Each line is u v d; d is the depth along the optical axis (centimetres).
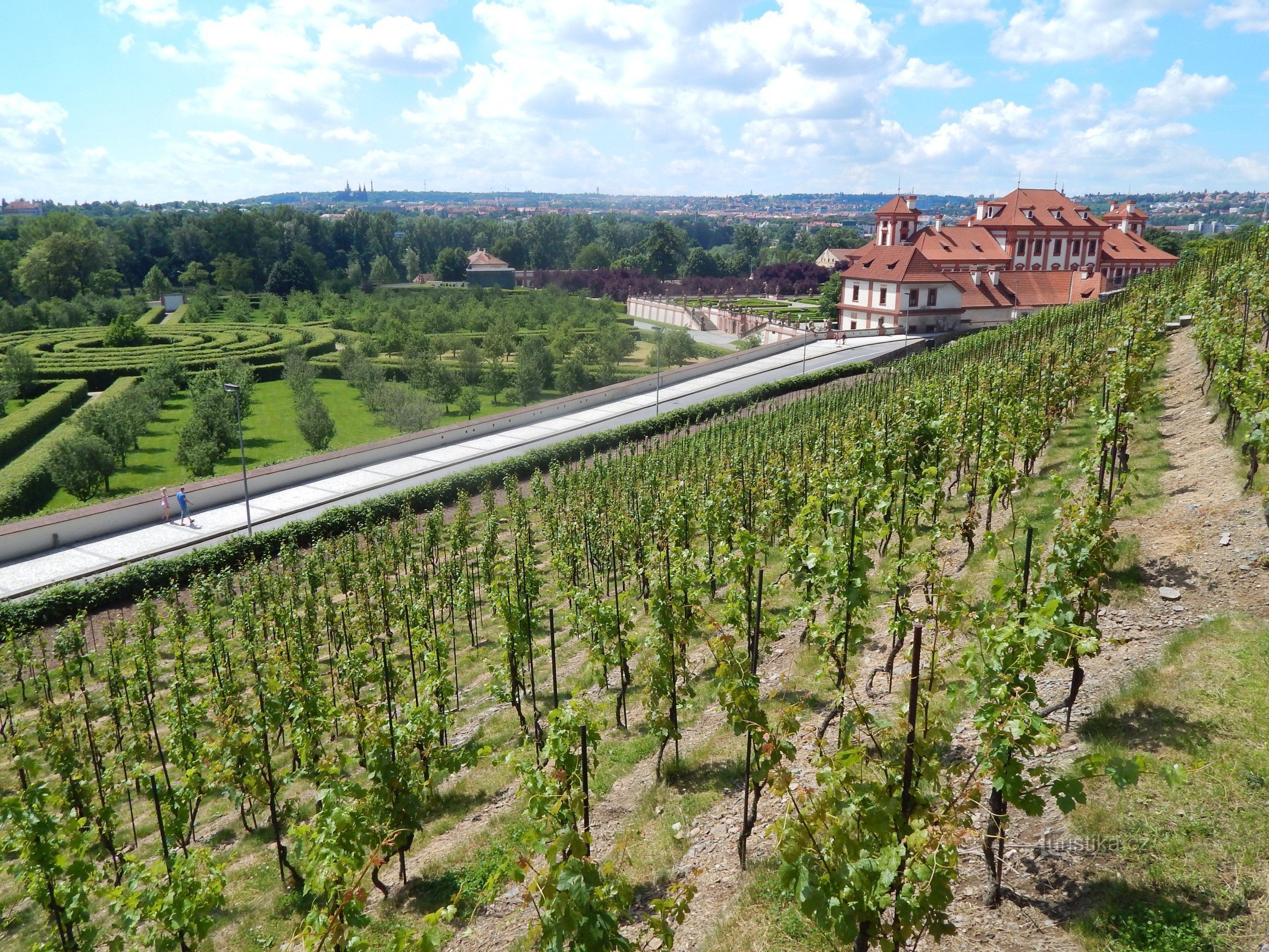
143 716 2020
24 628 2811
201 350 8575
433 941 772
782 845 742
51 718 1834
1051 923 823
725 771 1330
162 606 3164
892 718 884
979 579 1617
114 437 5312
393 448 5319
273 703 1585
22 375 6931
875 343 8519
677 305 13988
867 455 1941
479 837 1348
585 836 819
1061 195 10450
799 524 1664
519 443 5634
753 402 6494
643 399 6981
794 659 1672
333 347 9312
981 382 3083
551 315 11838
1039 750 1049
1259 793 877
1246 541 1361
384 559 3216
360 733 1363
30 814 1092
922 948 825
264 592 2912
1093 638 949
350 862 1102
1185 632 1190
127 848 1647
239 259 15838
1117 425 1531
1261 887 780
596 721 1205
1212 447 1831
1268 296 2470
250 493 4584
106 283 13875
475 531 3797
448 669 2156
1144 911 791
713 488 3003
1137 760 744
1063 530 1145
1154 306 3362
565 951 765
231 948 1230
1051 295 9362
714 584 2136
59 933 1121
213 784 1670
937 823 748
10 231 16662
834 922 746
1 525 3725
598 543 3070
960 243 9788
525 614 1873
